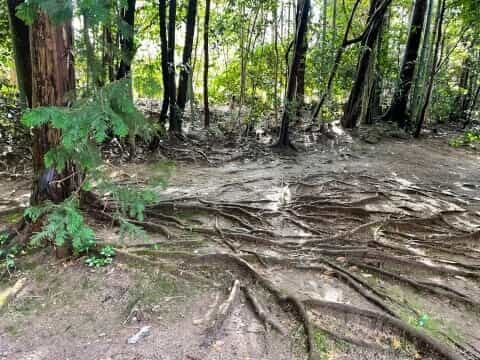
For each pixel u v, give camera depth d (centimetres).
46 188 408
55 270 379
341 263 436
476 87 1953
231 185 739
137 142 959
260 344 292
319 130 1386
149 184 360
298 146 1188
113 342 289
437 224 571
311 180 820
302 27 1042
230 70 1498
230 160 997
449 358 277
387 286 393
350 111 1451
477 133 1216
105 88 257
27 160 801
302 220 567
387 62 1538
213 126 1382
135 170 800
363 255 448
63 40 372
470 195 755
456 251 480
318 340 298
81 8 253
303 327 309
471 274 416
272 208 611
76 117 230
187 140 1150
